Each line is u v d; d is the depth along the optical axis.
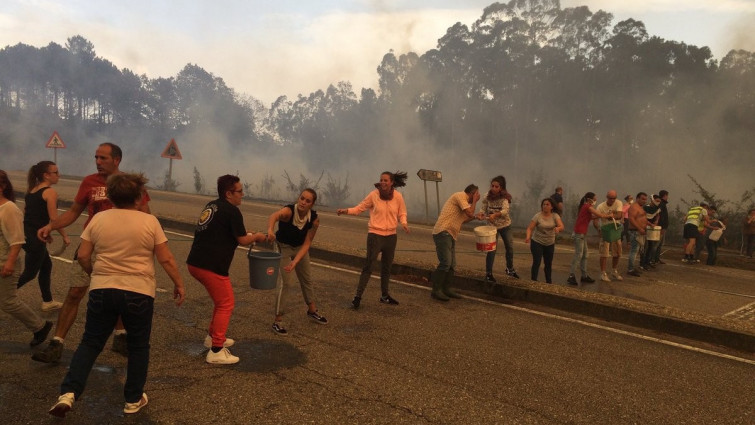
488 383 4.41
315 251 10.05
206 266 4.36
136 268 3.40
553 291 7.50
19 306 4.41
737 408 4.23
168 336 5.07
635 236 10.91
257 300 6.61
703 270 13.03
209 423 3.42
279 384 4.12
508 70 63.22
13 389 3.72
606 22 60.50
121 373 4.14
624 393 4.39
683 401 4.30
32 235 5.30
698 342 6.11
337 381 4.25
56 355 4.13
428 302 7.12
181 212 15.75
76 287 4.18
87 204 4.41
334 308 6.49
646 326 6.57
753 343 5.86
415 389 4.19
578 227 9.32
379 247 6.66
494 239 8.07
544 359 5.11
